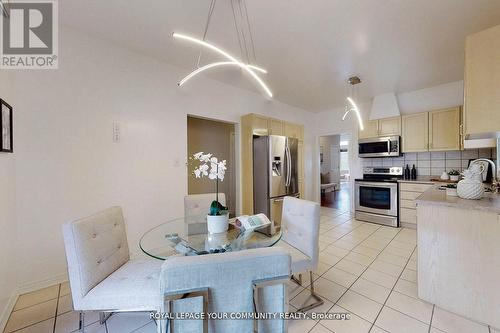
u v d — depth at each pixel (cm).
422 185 356
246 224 173
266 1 180
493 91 152
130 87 258
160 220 282
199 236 167
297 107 513
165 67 288
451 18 202
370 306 176
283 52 261
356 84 368
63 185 214
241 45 246
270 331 83
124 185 253
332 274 226
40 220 202
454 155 377
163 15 198
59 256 211
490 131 153
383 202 399
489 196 190
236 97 379
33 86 199
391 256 267
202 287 74
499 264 150
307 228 177
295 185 406
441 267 173
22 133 193
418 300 183
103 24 211
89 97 229
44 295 192
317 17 200
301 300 183
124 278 143
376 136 427
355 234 350
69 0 179
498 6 186
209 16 198
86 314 169
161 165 284
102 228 149
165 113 288
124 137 253
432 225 177
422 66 302
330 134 540
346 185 991
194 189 445
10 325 158
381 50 258
